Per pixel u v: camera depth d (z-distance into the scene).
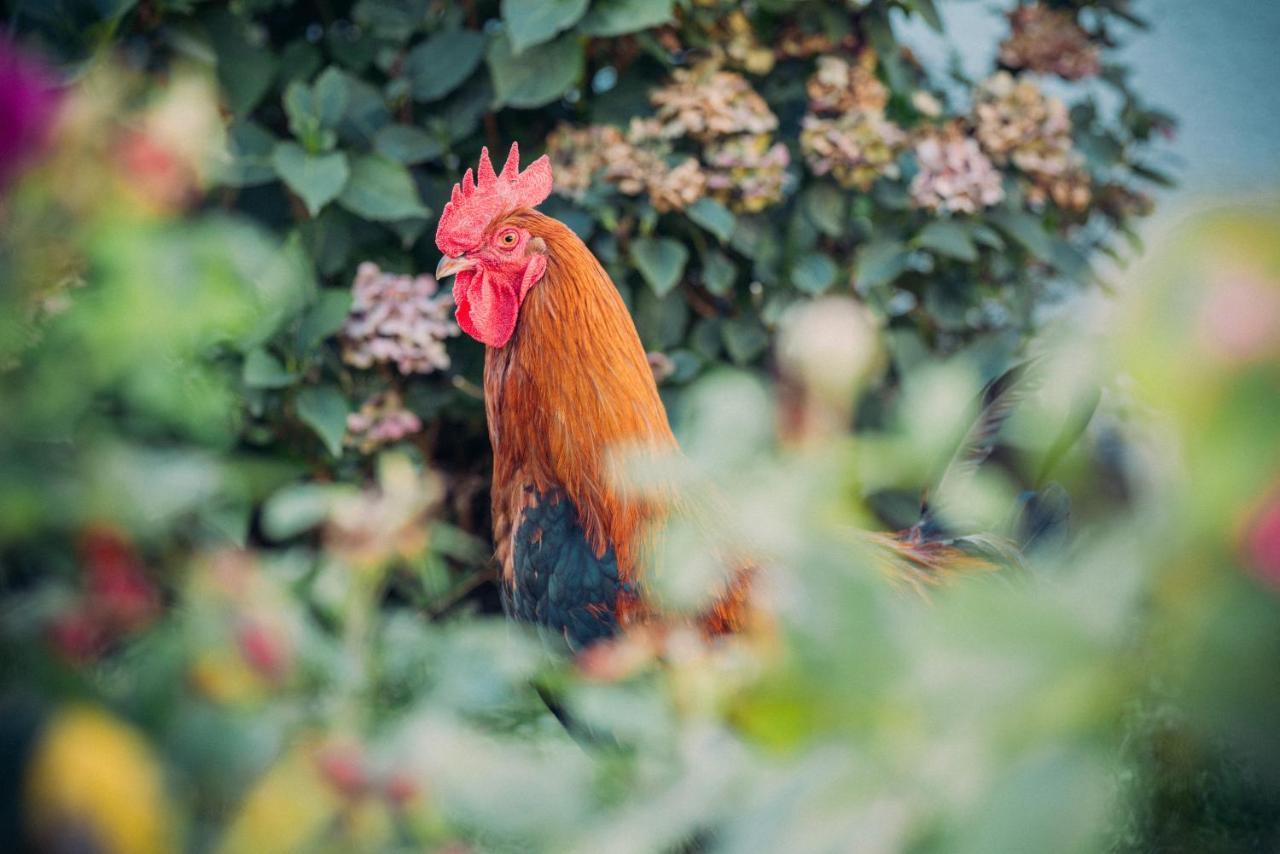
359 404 1.97
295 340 1.88
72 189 1.08
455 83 1.97
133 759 0.85
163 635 0.98
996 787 0.58
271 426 1.95
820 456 0.90
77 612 0.99
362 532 1.25
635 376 1.56
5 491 0.99
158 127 1.16
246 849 0.89
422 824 0.94
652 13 1.90
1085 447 0.62
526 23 1.87
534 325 1.57
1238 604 0.50
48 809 0.81
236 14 1.96
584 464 1.54
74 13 1.83
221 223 1.21
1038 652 0.59
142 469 1.05
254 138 1.95
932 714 0.63
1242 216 0.48
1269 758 0.51
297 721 0.99
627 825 0.77
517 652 1.13
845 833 0.62
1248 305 0.47
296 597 1.26
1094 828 0.56
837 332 0.95
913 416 0.83
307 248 1.97
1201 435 0.49
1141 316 0.49
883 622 0.66
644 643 1.26
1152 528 0.54
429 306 1.92
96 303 1.10
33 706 0.88
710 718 0.99
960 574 1.58
